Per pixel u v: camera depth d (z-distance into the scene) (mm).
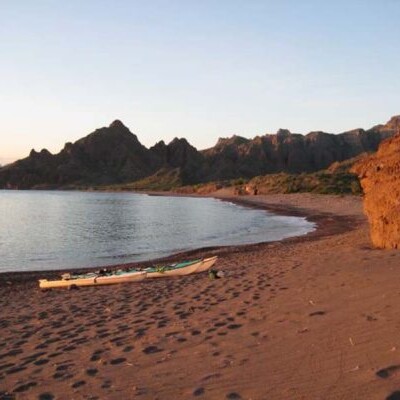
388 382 4594
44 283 16984
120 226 48781
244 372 5602
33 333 9250
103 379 6035
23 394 5781
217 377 5574
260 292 10977
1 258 27984
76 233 42000
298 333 6859
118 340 8023
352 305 8016
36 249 31844
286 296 9945
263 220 54781
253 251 26125
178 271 16984
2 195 173000
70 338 8555
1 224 51656
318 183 118250
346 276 11336
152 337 7926
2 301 14727
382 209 17500
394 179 16953
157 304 11148
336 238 27625
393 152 18000
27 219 59406
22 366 7051
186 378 5691
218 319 8625
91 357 7113
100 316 10359
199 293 12070
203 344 7094
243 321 8219
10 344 8508
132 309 10836
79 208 85438
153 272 16906
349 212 63062
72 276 17109
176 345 7242
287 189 121750
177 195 169125
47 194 190875
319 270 13070
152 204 100812
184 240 36156
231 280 13625
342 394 4543
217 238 37125
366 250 17078
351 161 146625
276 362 5762
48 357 7410
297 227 44688
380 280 10023
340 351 5723
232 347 6715
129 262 25609
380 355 5309
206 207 86500
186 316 9336
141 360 6676
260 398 4805
